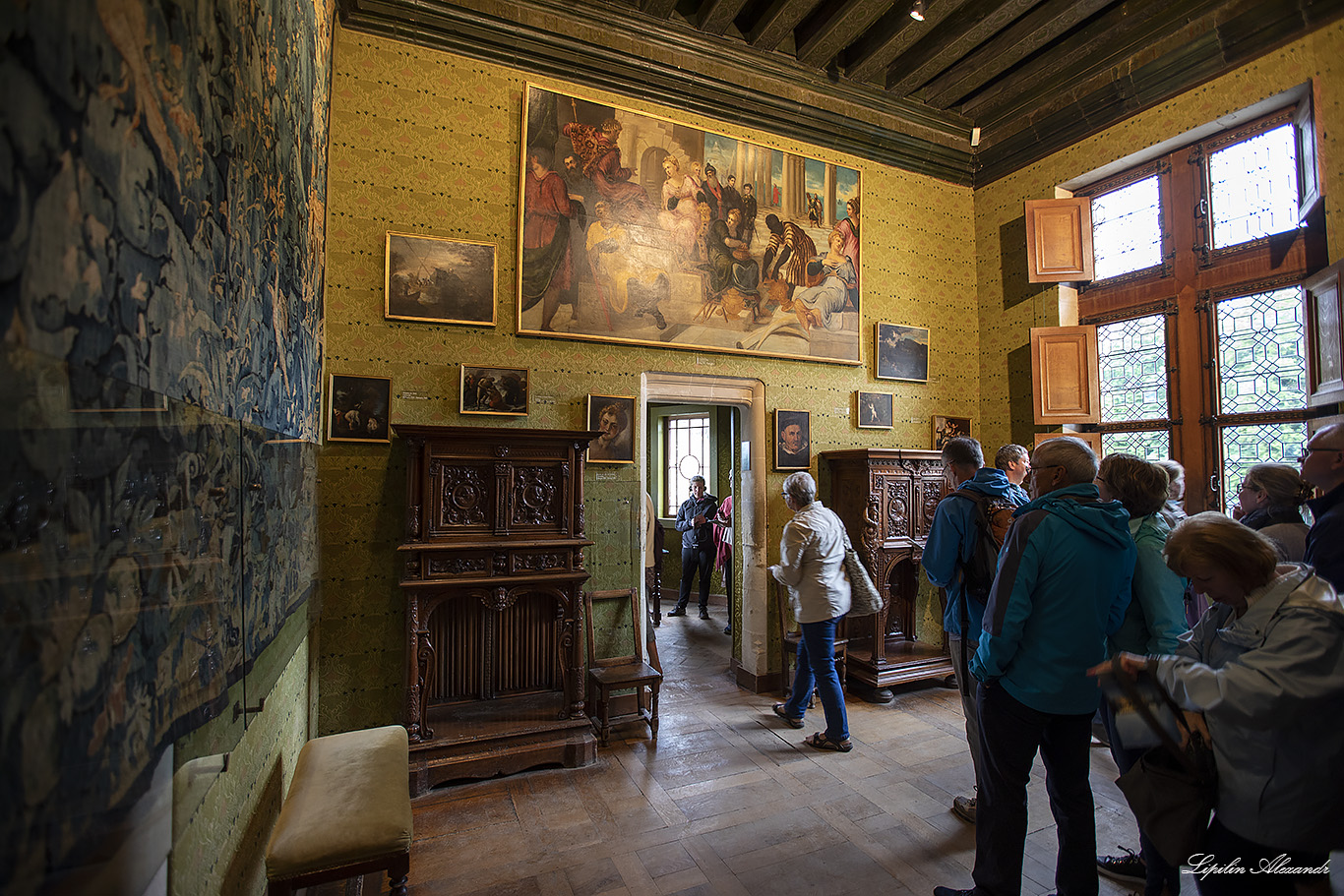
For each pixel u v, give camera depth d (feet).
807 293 20.08
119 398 2.95
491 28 15.81
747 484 19.67
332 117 14.47
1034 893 9.05
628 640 16.69
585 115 17.02
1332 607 5.27
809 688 15.53
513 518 13.61
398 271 14.83
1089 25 18.79
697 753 14.02
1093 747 14.19
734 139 19.13
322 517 13.91
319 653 13.53
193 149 4.09
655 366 17.80
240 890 6.17
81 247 2.59
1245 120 16.76
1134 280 19.33
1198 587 6.13
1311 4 14.87
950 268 22.94
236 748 5.88
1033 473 8.38
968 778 12.80
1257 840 5.47
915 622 20.24
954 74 20.51
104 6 2.78
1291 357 15.97
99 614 2.79
